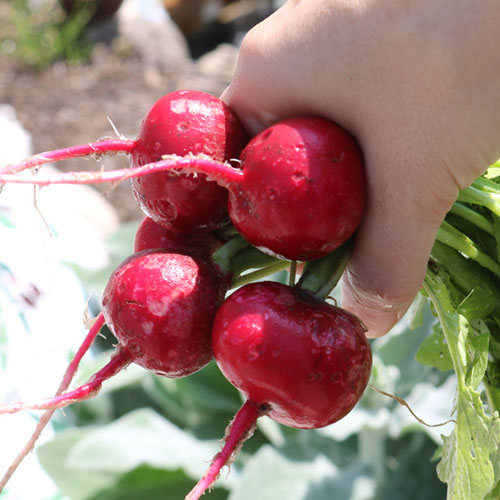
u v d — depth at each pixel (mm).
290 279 188
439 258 207
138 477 435
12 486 400
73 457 433
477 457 183
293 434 470
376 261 191
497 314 211
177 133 189
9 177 168
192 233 201
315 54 178
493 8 158
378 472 405
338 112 181
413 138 172
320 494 405
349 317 185
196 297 186
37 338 439
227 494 446
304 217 176
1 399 399
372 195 183
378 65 171
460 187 179
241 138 195
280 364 174
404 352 405
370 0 170
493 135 170
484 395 286
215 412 500
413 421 392
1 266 470
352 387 179
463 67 163
